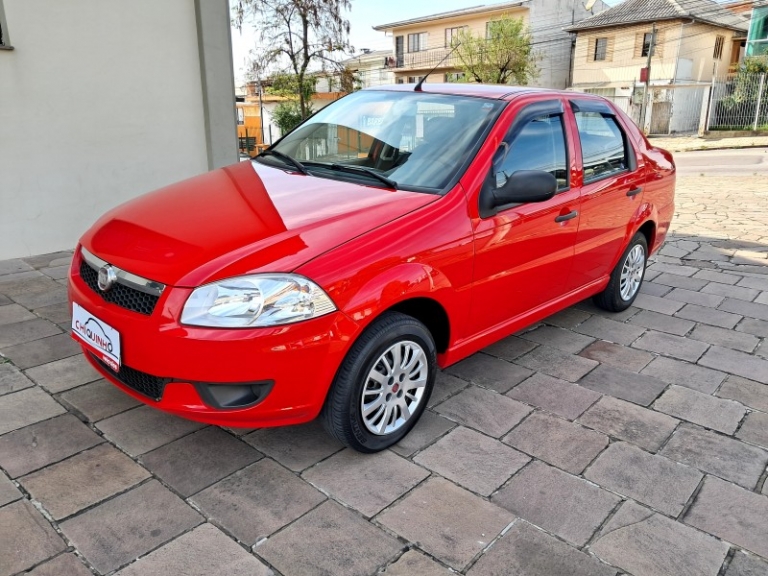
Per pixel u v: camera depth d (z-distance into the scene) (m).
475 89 3.57
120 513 2.26
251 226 2.53
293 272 2.27
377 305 2.42
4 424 2.79
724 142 22.31
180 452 2.64
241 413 2.31
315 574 2.02
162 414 2.92
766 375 3.58
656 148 4.73
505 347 3.89
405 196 2.81
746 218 8.07
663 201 4.67
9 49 5.01
